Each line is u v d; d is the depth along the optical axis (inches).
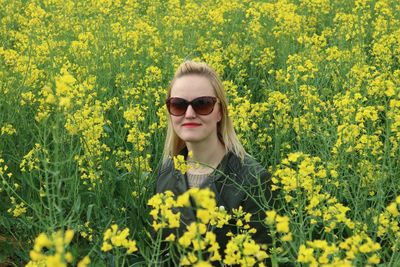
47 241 64.5
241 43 268.7
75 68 201.8
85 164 157.6
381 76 169.6
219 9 291.0
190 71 124.2
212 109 121.2
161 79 198.7
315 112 165.3
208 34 258.7
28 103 183.6
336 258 81.0
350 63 208.7
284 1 285.4
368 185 137.2
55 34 244.7
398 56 221.8
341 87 203.3
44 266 84.8
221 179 123.1
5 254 143.2
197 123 121.6
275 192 127.2
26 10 303.6
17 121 175.6
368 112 137.3
